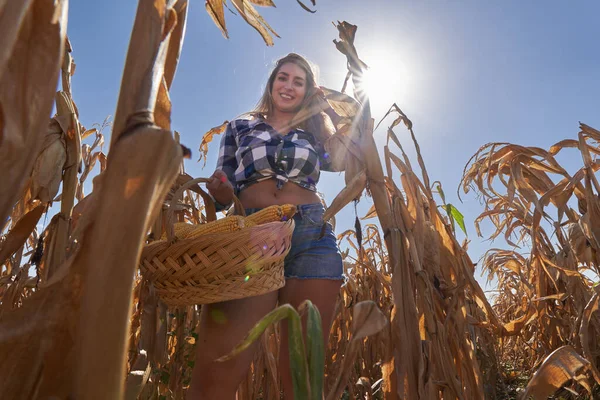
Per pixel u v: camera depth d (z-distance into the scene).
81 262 0.55
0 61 0.44
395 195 2.05
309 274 2.26
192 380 2.04
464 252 2.27
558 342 3.71
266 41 1.44
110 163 0.51
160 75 0.57
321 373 0.70
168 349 2.96
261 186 2.41
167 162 0.49
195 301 1.71
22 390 0.53
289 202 2.35
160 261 1.70
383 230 1.93
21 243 1.48
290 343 0.68
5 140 0.49
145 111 0.53
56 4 0.53
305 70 2.67
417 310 1.94
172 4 0.62
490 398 3.41
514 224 3.96
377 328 0.81
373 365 3.64
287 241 1.86
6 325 0.53
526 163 3.23
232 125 2.64
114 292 0.46
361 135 2.02
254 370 2.90
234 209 2.37
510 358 5.86
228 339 1.99
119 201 0.48
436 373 1.88
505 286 5.96
